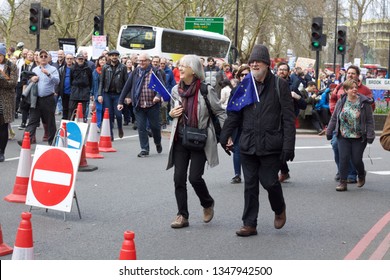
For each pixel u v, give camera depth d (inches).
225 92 781.3
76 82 933.2
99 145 827.4
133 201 527.8
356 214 506.0
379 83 1378.0
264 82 405.7
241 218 476.1
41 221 452.8
